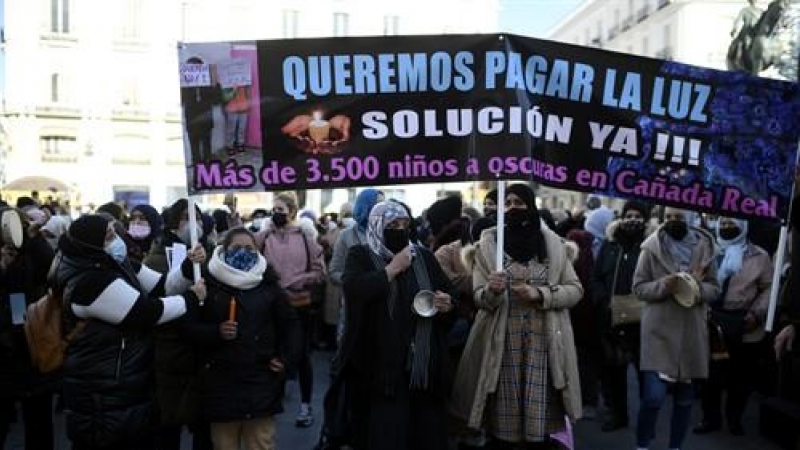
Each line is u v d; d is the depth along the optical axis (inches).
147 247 237.1
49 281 163.2
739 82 170.9
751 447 233.3
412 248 164.2
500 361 161.9
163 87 1691.7
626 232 249.6
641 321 214.4
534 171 162.4
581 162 166.9
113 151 1673.2
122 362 148.8
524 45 163.6
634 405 287.3
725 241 250.2
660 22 1727.4
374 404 156.9
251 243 172.2
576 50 165.9
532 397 160.6
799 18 454.6
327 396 164.6
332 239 398.6
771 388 255.0
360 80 163.2
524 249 167.0
